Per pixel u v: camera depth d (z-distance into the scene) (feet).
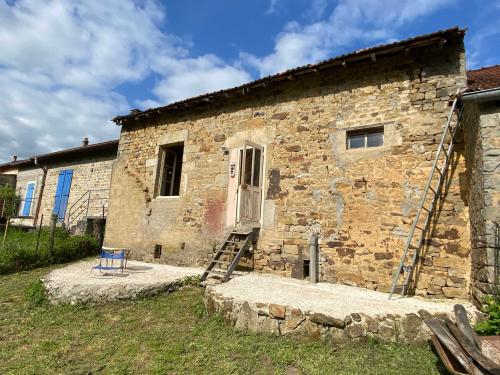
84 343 11.11
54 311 13.93
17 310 14.07
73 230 34.47
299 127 19.25
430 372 8.87
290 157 19.22
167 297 15.87
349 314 10.83
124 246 25.57
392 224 15.70
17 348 10.76
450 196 14.70
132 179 26.55
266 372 8.99
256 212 19.47
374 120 16.94
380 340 10.50
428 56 16.14
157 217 24.43
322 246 17.24
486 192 11.23
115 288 15.17
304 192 18.38
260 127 20.77
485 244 11.25
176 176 27.20
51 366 9.59
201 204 22.47
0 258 20.86
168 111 25.43
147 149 26.43
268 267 18.72
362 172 16.85
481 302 11.45
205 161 22.95
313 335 10.68
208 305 13.46
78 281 15.99
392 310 11.44
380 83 17.15
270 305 11.60
